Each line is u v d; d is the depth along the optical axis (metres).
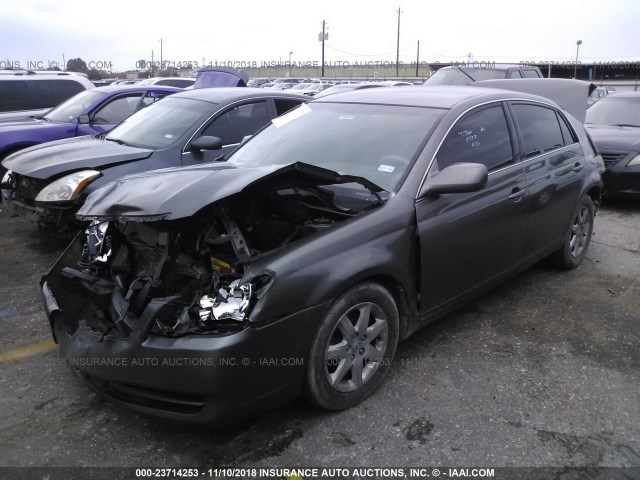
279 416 2.96
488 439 2.81
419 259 3.24
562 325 4.09
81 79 11.74
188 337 2.50
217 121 6.09
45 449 2.72
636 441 2.81
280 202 3.10
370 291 2.99
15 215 5.76
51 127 7.57
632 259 5.61
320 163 3.64
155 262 2.97
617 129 8.42
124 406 2.71
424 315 3.44
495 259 3.92
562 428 2.91
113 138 6.29
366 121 3.87
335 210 3.12
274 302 2.55
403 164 3.42
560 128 4.88
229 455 2.68
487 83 7.05
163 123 6.17
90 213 2.96
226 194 2.64
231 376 2.47
